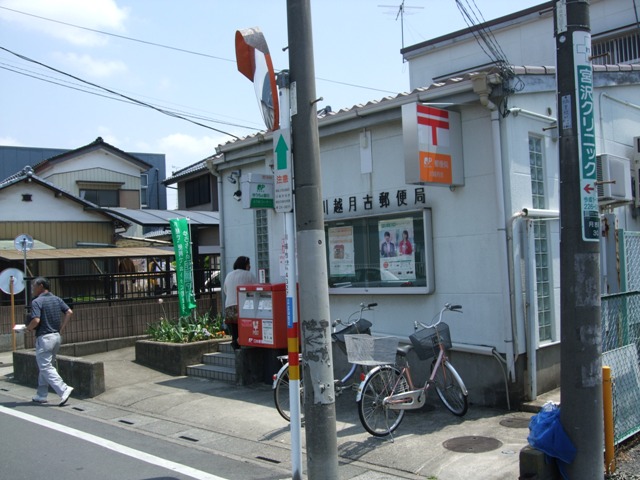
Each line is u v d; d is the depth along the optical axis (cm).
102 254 1504
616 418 519
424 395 645
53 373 859
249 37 528
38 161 2992
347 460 565
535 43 1622
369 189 849
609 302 546
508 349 693
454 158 729
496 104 702
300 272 492
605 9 1553
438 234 770
